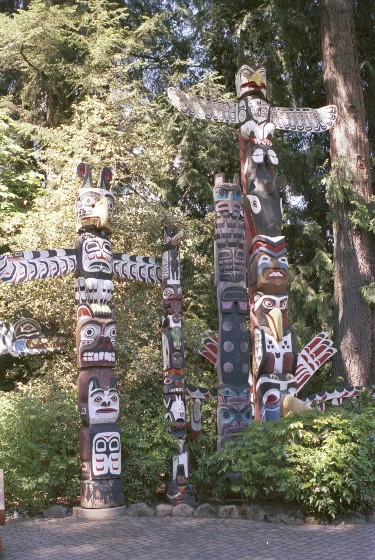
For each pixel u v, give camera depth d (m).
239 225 9.89
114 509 8.19
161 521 7.84
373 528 7.32
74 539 7.00
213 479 8.81
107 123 13.50
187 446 9.16
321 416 8.09
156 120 14.99
